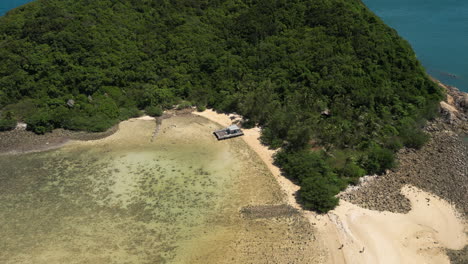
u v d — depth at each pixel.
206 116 89.31
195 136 81.00
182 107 92.19
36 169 70.25
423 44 135.00
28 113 85.12
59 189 64.56
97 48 96.00
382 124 78.62
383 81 87.75
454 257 50.81
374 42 94.75
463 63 120.50
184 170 69.38
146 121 87.44
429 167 69.62
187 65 99.50
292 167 66.00
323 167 64.75
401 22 158.38
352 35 96.75
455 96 96.50
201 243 52.94
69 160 72.94
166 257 50.62
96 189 64.44
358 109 81.62
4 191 64.12
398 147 73.81
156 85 95.44
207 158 73.06
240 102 88.25
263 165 70.19
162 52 101.81
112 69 94.12
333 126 75.44
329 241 52.84
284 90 88.75
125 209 59.62
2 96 88.00
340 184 62.94
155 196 62.53
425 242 53.22
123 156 74.06
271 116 82.25
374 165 66.62
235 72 96.00
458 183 65.06
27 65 91.50
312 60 92.62
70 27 97.88
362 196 61.72
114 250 51.72
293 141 73.62
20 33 98.50
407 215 57.88
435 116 86.31
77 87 91.12
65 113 84.06
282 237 53.59
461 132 82.31
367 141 73.00
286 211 58.28
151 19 108.19
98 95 90.38
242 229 55.22
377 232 54.53
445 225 56.09
